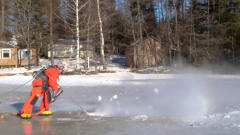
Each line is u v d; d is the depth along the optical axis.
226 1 33.22
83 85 13.41
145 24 39.59
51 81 5.70
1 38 34.06
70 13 29.66
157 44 35.56
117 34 45.50
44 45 36.56
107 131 4.50
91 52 38.69
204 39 32.72
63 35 37.22
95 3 30.34
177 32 33.88
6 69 29.16
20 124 5.04
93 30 31.88
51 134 4.32
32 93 5.64
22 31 31.75
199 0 37.00
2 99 8.39
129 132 4.41
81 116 5.77
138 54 34.88
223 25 31.09
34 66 33.31
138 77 19.73
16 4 31.64
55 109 6.61
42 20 33.53
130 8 39.44
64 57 39.59
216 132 4.32
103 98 8.52
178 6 40.00
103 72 24.98
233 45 30.62
